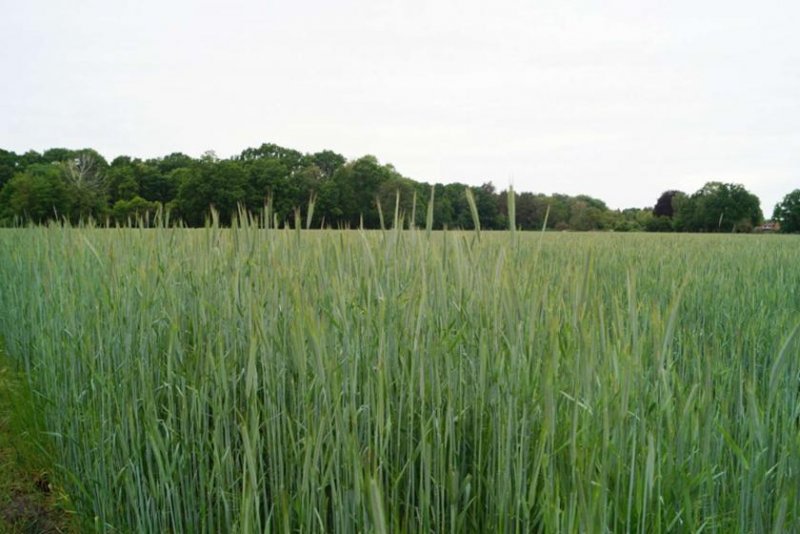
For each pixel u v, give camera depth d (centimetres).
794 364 216
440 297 222
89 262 426
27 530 315
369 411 201
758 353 369
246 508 161
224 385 235
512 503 177
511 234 210
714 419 187
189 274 342
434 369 208
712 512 158
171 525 261
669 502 165
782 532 137
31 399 425
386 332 229
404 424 220
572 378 175
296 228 292
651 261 709
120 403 300
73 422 333
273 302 252
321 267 257
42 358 423
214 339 291
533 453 187
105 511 280
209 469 257
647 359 218
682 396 177
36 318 494
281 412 221
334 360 203
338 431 183
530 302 196
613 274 555
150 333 302
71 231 543
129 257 380
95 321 336
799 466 149
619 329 179
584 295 184
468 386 217
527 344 193
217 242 342
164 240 391
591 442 157
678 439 167
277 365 232
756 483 154
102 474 279
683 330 349
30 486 359
